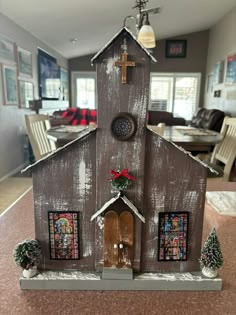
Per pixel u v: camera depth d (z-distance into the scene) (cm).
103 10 424
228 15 566
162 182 63
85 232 65
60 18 427
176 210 64
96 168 62
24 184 353
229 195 114
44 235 65
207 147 227
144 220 63
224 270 69
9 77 384
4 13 357
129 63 56
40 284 62
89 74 773
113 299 59
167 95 770
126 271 64
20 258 62
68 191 63
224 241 81
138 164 61
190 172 62
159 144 61
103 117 59
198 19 603
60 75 673
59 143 219
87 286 63
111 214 63
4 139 375
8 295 60
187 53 743
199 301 59
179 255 66
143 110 59
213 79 666
